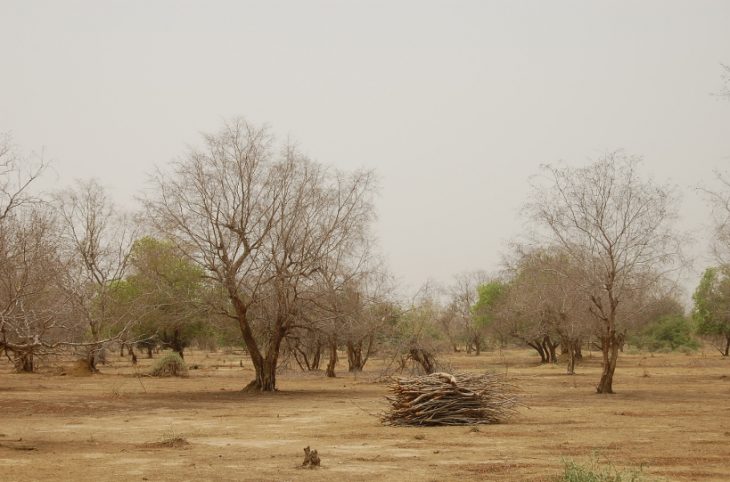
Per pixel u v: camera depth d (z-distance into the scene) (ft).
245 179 126.62
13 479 46.91
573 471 44.29
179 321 137.28
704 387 140.36
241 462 54.39
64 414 93.61
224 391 134.72
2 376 176.45
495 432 72.13
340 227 132.77
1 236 70.54
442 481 46.26
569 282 132.05
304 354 190.39
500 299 275.80
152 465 52.90
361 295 146.00
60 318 67.97
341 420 85.46
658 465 51.96
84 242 165.78
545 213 124.88
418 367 144.05
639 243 122.42
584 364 247.09
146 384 154.71
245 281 128.88
